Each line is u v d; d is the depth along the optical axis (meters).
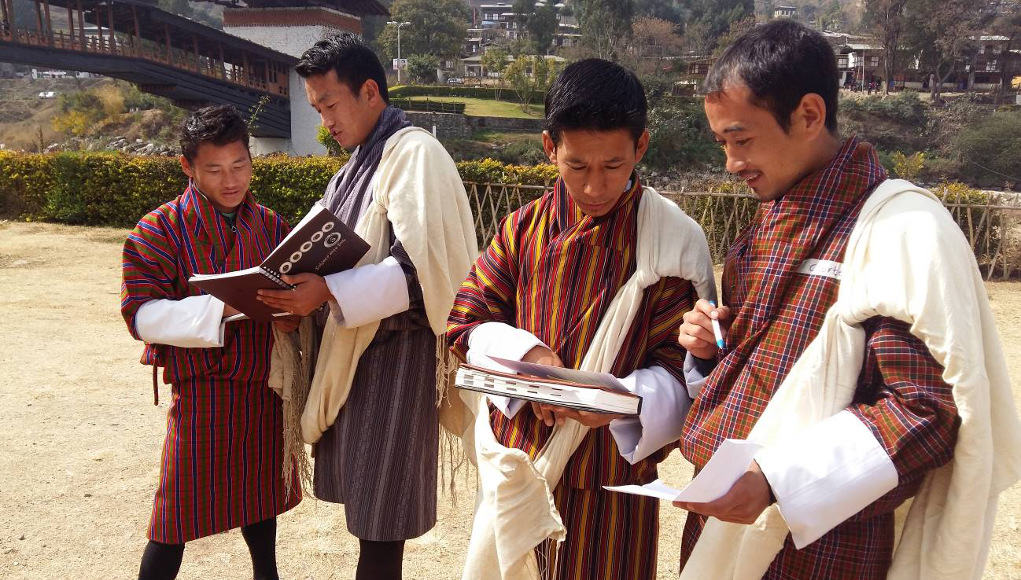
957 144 50.00
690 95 47.12
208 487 2.35
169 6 98.88
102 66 27.84
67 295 8.05
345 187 2.41
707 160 43.81
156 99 52.69
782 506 1.22
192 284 2.24
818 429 1.25
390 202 2.21
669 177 42.19
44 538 3.21
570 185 1.58
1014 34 67.88
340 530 3.35
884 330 1.25
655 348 1.71
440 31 82.94
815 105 1.30
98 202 13.80
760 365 1.37
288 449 2.40
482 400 1.88
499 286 1.83
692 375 1.58
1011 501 3.62
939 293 1.17
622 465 1.71
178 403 2.34
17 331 6.53
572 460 1.71
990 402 1.25
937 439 1.18
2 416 4.57
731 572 1.43
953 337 1.16
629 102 1.48
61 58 26.66
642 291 1.66
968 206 10.31
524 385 1.49
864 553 1.34
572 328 1.69
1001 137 48.09
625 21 62.41
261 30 37.62
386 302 2.15
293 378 2.41
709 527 1.46
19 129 63.53
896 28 61.75
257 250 2.45
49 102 72.06
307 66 2.27
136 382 5.32
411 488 2.37
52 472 3.85
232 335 2.32
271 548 2.61
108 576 2.94
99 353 5.98
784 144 1.33
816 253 1.34
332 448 2.43
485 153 43.78
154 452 4.14
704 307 1.51
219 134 2.24
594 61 1.52
